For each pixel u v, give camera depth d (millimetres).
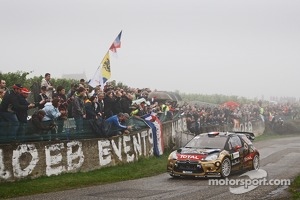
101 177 15039
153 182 14438
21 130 13664
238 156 16031
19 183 13141
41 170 14141
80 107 15883
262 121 44469
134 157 18891
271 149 26891
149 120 21266
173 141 24672
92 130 16406
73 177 14586
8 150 13203
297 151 25484
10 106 13680
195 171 14781
